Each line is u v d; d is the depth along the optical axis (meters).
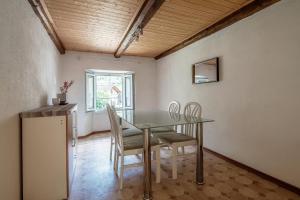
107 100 5.63
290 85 2.10
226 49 3.04
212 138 3.36
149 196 1.96
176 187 2.21
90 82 5.21
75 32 3.48
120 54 5.02
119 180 2.33
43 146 1.90
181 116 2.76
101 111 5.34
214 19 2.97
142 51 5.02
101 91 5.56
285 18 2.14
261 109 2.45
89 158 3.23
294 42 2.05
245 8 2.54
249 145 2.63
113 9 2.59
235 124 2.87
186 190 2.14
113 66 5.27
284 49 2.16
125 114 3.03
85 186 2.26
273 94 2.29
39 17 2.53
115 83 5.72
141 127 2.01
